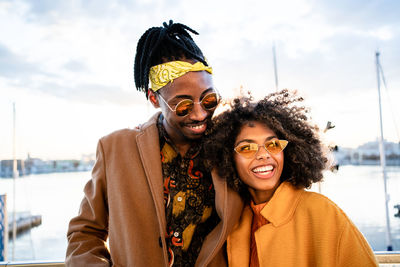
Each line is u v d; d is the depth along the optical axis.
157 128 1.16
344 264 0.83
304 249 0.91
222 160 1.06
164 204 1.05
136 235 1.05
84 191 1.20
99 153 1.19
